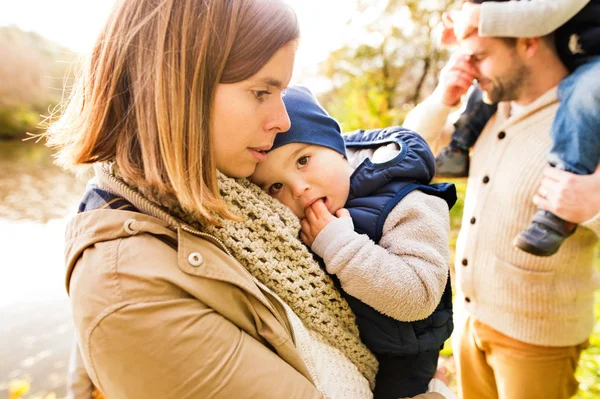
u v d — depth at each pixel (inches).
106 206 28.1
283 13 26.6
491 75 52.6
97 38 26.9
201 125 25.6
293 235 32.2
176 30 24.5
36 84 688.4
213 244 28.1
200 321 24.5
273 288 30.7
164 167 25.7
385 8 277.4
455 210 183.5
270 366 26.1
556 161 47.0
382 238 34.4
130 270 24.4
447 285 38.8
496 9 48.1
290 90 35.9
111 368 24.0
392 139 38.7
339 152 36.0
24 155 552.4
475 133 61.6
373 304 32.1
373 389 38.6
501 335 57.1
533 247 47.3
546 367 54.7
